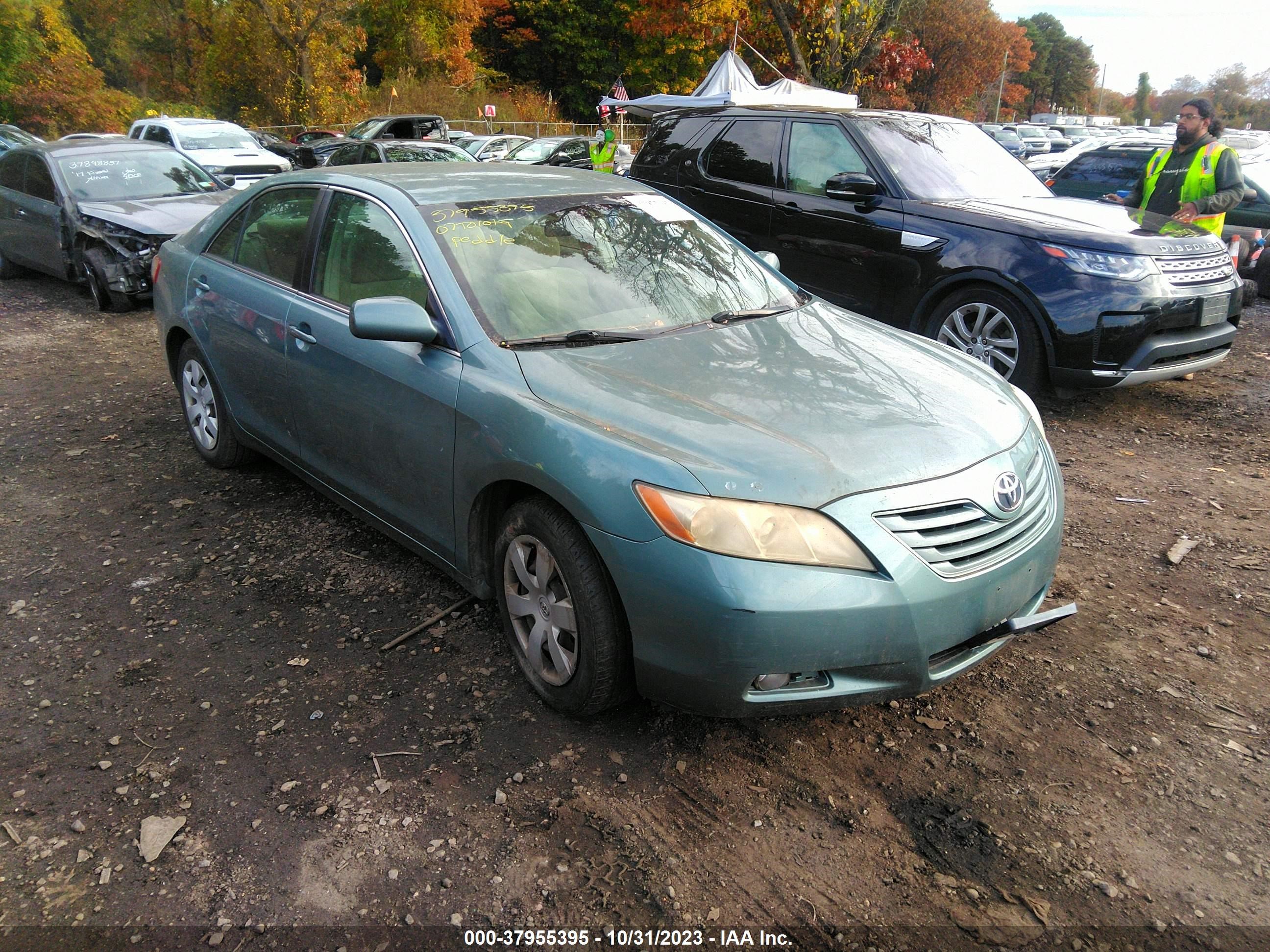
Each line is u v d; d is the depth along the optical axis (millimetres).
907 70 17766
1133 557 3957
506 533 2898
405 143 16625
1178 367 5523
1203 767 2660
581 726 2840
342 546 4051
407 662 3182
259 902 2217
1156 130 40875
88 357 7215
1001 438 2799
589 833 2422
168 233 8508
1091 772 2646
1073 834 2422
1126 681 3066
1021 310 5531
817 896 2232
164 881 2277
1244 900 2213
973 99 78000
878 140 6340
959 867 2320
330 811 2496
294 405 3895
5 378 6613
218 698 2986
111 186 9383
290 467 4203
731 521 2340
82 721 2871
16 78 34344
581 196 3783
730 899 2225
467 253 3285
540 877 2285
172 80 45625
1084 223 5660
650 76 46000
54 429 5555
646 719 2867
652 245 3678
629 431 2580
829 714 2910
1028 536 2709
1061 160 21281
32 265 9852
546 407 2729
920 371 3123
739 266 3840
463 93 42250
